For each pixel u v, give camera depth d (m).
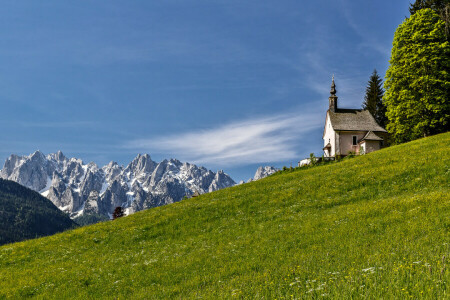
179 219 34.81
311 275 12.17
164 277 18.09
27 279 21.73
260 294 10.90
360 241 16.66
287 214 29.52
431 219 17.25
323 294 9.00
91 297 16.91
